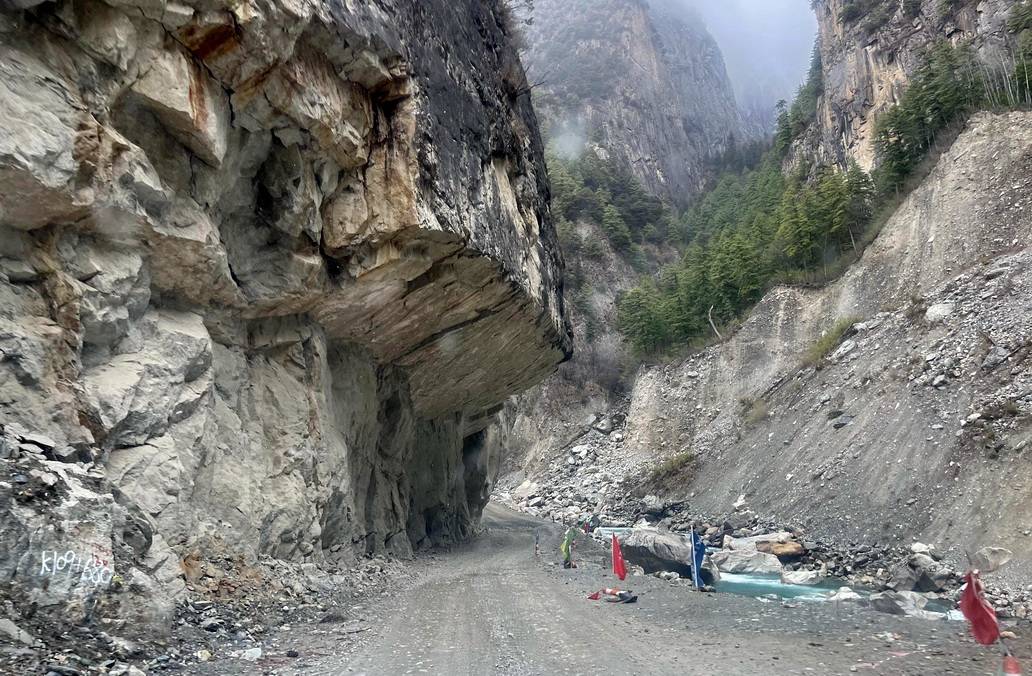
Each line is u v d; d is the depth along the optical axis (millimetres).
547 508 53531
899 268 40688
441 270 17781
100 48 9242
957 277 33531
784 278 53594
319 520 15414
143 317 10648
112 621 6863
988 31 54125
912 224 41938
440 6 17328
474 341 23781
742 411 44656
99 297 9484
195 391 11172
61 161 8516
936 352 28734
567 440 69062
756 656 8602
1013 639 10320
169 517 9648
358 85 14188
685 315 63500
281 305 14445
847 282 44906
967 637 10422
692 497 38656
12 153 7883
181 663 6918
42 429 8156
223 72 10977
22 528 6512
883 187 49781
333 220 14750
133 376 9828
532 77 146750
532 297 23328
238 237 13273
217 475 11586
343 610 11664
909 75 63188
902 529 21703
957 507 20578
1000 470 20203
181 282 11602
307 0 11602
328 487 15867
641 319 69250
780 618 12070
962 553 18609
